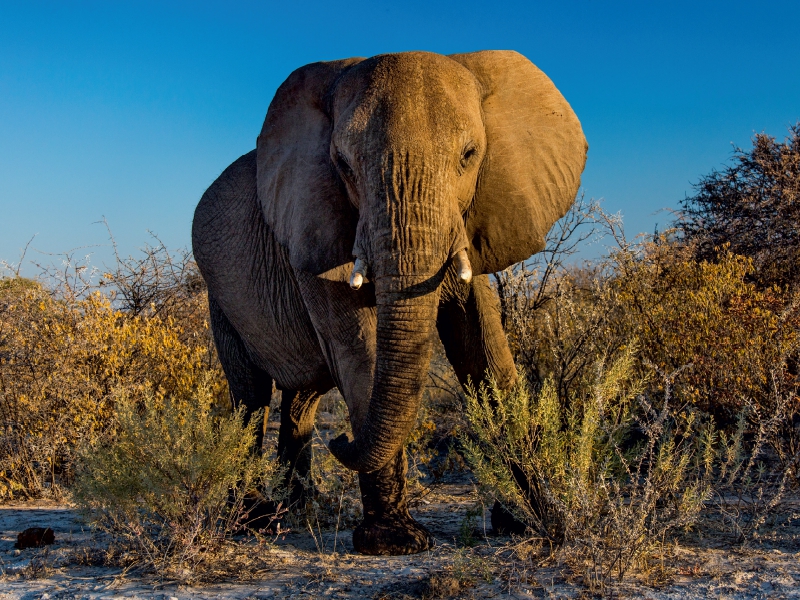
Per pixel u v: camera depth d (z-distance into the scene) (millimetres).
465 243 4668
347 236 5098
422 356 4555
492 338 5430
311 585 4430
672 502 4660
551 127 5355
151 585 4605
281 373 6777
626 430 5270
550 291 9391
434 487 6965
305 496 6668
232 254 6910
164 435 5207
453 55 5402
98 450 5375
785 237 10086
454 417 7699
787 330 6648
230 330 7316
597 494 4512
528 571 4348
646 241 9109
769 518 5074
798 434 6055
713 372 6609
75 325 8281
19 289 8883
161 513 5230
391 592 4195
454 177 4625
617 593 3938
